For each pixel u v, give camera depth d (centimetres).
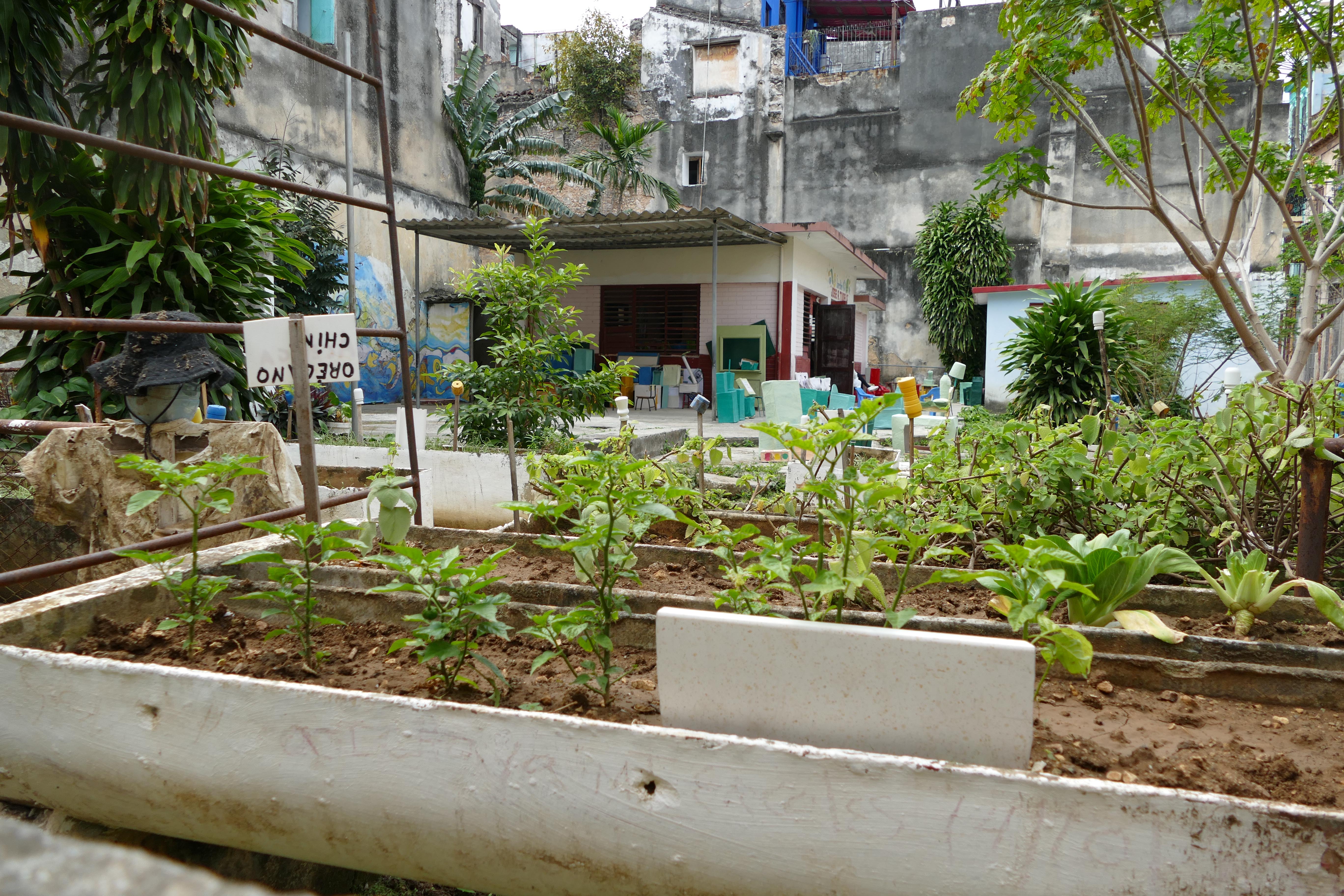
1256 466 338
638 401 1694
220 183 594
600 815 148
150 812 175
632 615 242
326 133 1656
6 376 701
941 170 2448
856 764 137
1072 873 129
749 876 142
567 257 1770
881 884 137
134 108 511
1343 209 573
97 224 546
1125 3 571
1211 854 125
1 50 487
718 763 143
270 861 198
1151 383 892
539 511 204
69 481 346
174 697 171
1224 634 252
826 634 160
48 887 33
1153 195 549
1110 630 223
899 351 2502
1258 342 535
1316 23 554
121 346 545
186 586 228
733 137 2578
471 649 219
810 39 2945
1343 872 121
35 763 179
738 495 510
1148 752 173
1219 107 622
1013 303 1717
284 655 228
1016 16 575
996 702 152
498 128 2212
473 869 157
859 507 199
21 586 390
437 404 1769
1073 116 605
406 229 1484
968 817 133
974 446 374
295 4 1622
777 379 1653
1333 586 313
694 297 1711
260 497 374
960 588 302
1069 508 354
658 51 2614
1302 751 179
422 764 156
